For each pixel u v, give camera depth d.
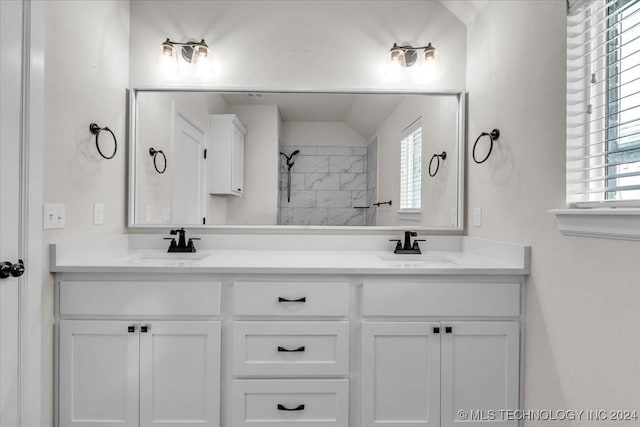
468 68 2.07
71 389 1.48
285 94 2.09
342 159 2.11
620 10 1.11
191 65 2.06
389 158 2.11
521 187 1.55
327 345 1.53
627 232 1.02
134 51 2.04
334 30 2.09
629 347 1.03
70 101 1.51
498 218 1.74
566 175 1.28
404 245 2.02
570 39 1.28
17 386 1.28
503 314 1.53
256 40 2.08
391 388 1.52
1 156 1.20
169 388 1.50
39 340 1.36
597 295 1.15
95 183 1.70
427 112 2.11
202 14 2.06
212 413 1.50
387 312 1.53
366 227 2.10
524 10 1.53
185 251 1.95
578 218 1.19
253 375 1.51
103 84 1.77
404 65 2.08
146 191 2.03
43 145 1.34
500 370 1.53
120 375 1.49
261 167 2.09
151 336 1.50
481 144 1.92
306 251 2.08
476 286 1.53
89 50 1.64
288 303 1.53
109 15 1.82
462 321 1.54
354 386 1.54
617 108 1.20
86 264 1.52
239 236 2.07
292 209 2.10
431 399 1.52
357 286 1.55
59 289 1.47
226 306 1.53
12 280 1.25
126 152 2.01
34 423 1.35
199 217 2.07
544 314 1.41
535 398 1.46
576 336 1.24
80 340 1.49
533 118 1.47
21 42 1.25
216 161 2.08
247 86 2.07
